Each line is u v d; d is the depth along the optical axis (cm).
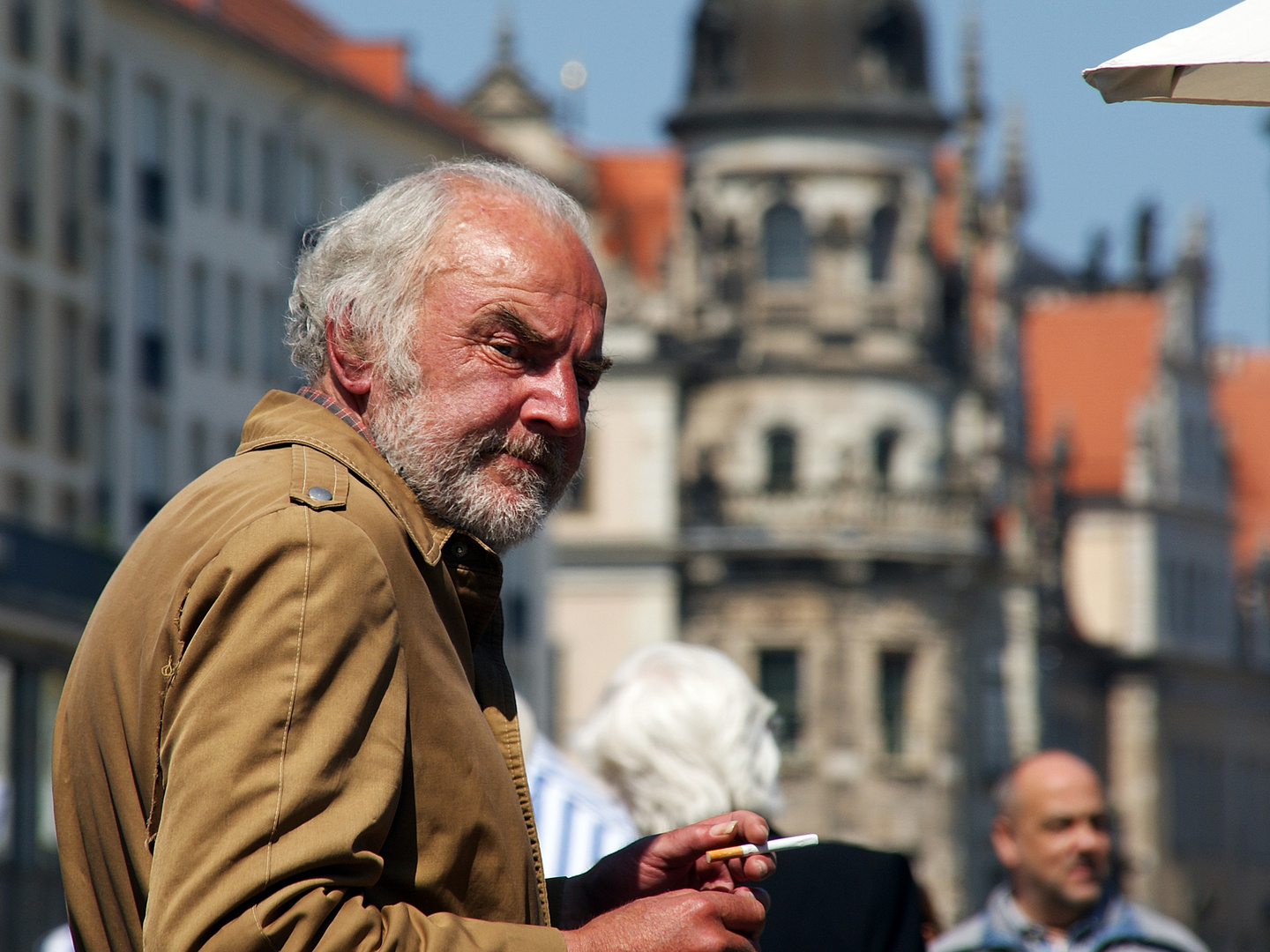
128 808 1065
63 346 14462
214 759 976
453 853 1062
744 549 18662
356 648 1016
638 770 1706
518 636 17912
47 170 14262
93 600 8012
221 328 16500
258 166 16938
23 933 7144
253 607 1004
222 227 16462
